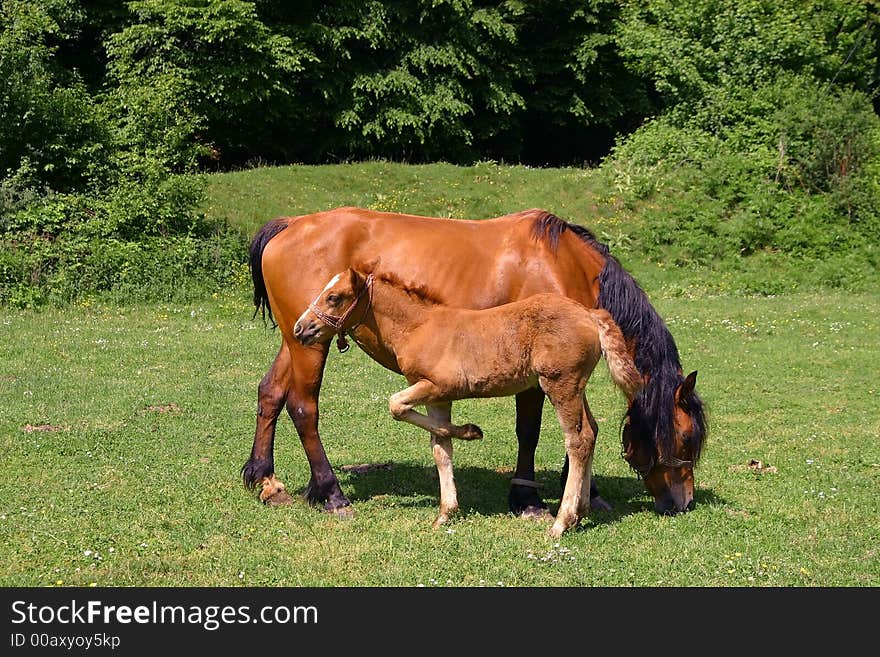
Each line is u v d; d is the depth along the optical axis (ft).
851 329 55.83
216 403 36.96
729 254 74.90
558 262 24.32
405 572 20.08
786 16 93.61
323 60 101.91
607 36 108.47
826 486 27.45
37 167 68.90
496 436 33.91
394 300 22.75
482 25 106.32
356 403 38.04
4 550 21.02
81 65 98.68
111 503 24.53
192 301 60.95
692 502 24.86
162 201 67.97
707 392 40.86
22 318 53.83
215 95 90.79
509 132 120.88
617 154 89.71
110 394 37.63
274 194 81.20
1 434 31.04
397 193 84.33
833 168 81.61
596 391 41.98
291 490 26.78
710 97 91.40
